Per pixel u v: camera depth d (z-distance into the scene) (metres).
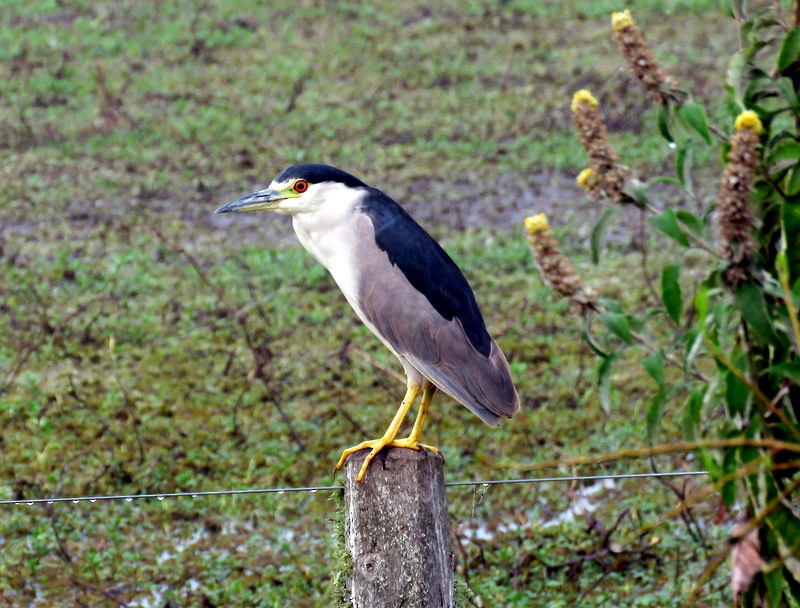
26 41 26.11
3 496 11.43
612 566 10.17
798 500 7.04
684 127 5.96
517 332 14.96
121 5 28.55
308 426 12.77
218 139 21.67
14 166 20.25
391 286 7.46
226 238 18.05
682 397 13.24
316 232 7.71
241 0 29.31
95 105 22.94
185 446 12.38
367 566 6.24
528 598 9.77
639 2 29.08
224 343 14.73
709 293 5.34
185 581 10.24
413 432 6.91
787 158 5.80
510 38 27.30
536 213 18.84
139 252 17.14
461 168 20.56
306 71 25.00
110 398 13.25
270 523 11.22
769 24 6.29
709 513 11.09
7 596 10.00
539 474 11.91
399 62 25.88
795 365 5.52
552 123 22.16
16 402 13.02
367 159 20.95
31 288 15.24
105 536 11.02
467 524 11.14
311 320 15.33
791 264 5.80
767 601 6.14
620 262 16.89
